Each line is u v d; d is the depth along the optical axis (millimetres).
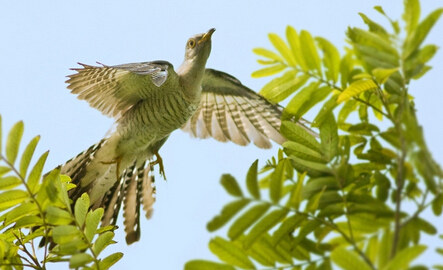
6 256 7500
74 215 6832
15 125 6566
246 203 5410
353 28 5871
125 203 12531
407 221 5340
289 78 6805
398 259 4621
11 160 6645
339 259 4941
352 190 6109
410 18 5516
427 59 5613
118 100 12086
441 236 5238
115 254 7535
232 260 5766
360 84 6125
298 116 6926
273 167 7520
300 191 5512
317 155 6297
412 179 5629
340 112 7336
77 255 6453
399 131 5668
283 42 6660
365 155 6645
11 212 6988
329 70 6559
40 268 7461
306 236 5859
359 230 5691
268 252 5809
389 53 5699
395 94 5957
